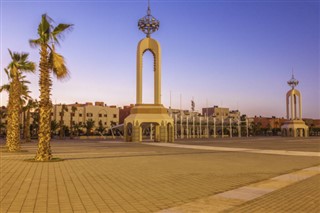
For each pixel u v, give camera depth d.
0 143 50.97
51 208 8.42
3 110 107.38
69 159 22.17
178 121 99.62
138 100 58.12
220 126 117.19
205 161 21.47
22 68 29.67
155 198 9.73
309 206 8.73
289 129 112.19
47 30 20.89
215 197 9.87
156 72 58.34
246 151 32.25
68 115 112.62
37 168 16.92
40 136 20.77
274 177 14.19
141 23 59.09
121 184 12.18
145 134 101.94
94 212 8.06
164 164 19.42
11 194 10.17
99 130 105.62
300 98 114.19
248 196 10.03
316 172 15.95
